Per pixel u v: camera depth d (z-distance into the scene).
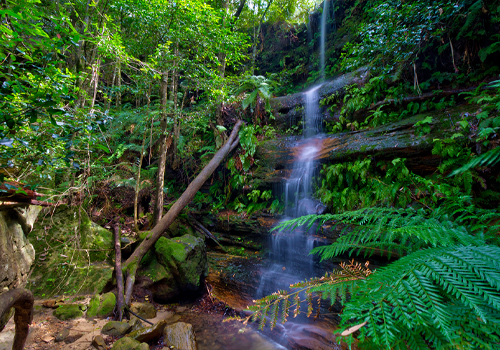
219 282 4.69
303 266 4.79
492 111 3.73
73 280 3.67
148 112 5.27
